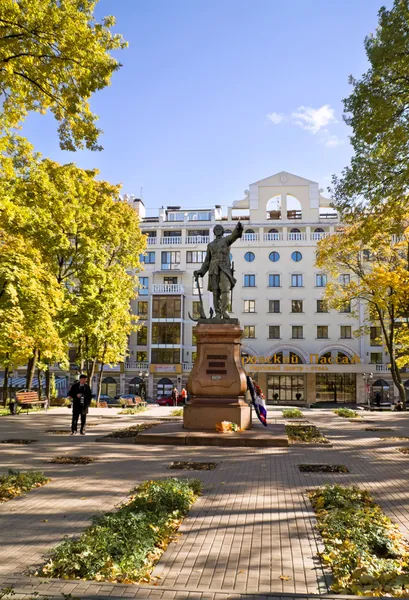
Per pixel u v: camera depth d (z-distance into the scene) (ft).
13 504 24.14
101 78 42.14
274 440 43.32
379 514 21.33
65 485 28.12
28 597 13.26
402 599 13.43
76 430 53.52
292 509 23.43
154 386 176.14
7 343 78.89
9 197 59.06
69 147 47.67
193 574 16.03
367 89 56.95
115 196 110.11
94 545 16.57
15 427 59.21
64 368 108.68
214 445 43.45
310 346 177.37
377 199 59.82
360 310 175.52
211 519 21.88
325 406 167.53
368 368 170.19
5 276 74.54
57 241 93.76
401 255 108.99
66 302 94.12
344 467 33.53
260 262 182.39
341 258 110.11
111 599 13.48
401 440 48.29
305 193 184.85
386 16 53.78
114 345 116.67
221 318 51.13
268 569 16.47
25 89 44.83
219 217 204.85
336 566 16.11
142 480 29.48
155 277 185.88
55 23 39.91
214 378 49.16
